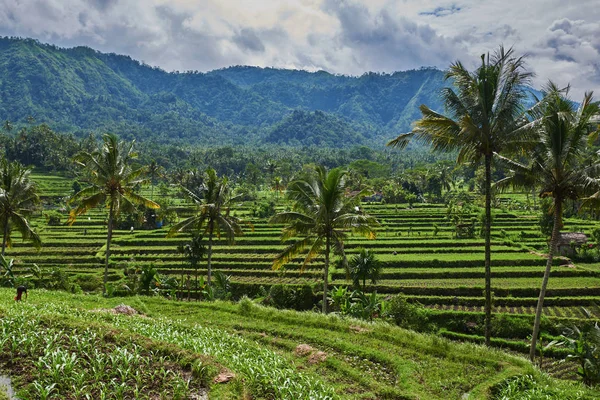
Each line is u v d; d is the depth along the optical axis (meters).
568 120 26.48
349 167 183.75
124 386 12.71
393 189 135.75
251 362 16.09
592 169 26.31
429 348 20.78
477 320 44.56
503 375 18.77
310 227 33.50
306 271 62.88
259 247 76.25
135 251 75.12
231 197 47.03
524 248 73.62
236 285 56.09
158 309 27.06
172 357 15.06
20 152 164.12
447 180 150.62
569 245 70.50
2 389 12.24
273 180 156.38
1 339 14.73
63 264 68.12
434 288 53.84
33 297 27.38
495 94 26.92
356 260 45.72
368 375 18.30
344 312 39.12
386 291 54.41
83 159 42.88
